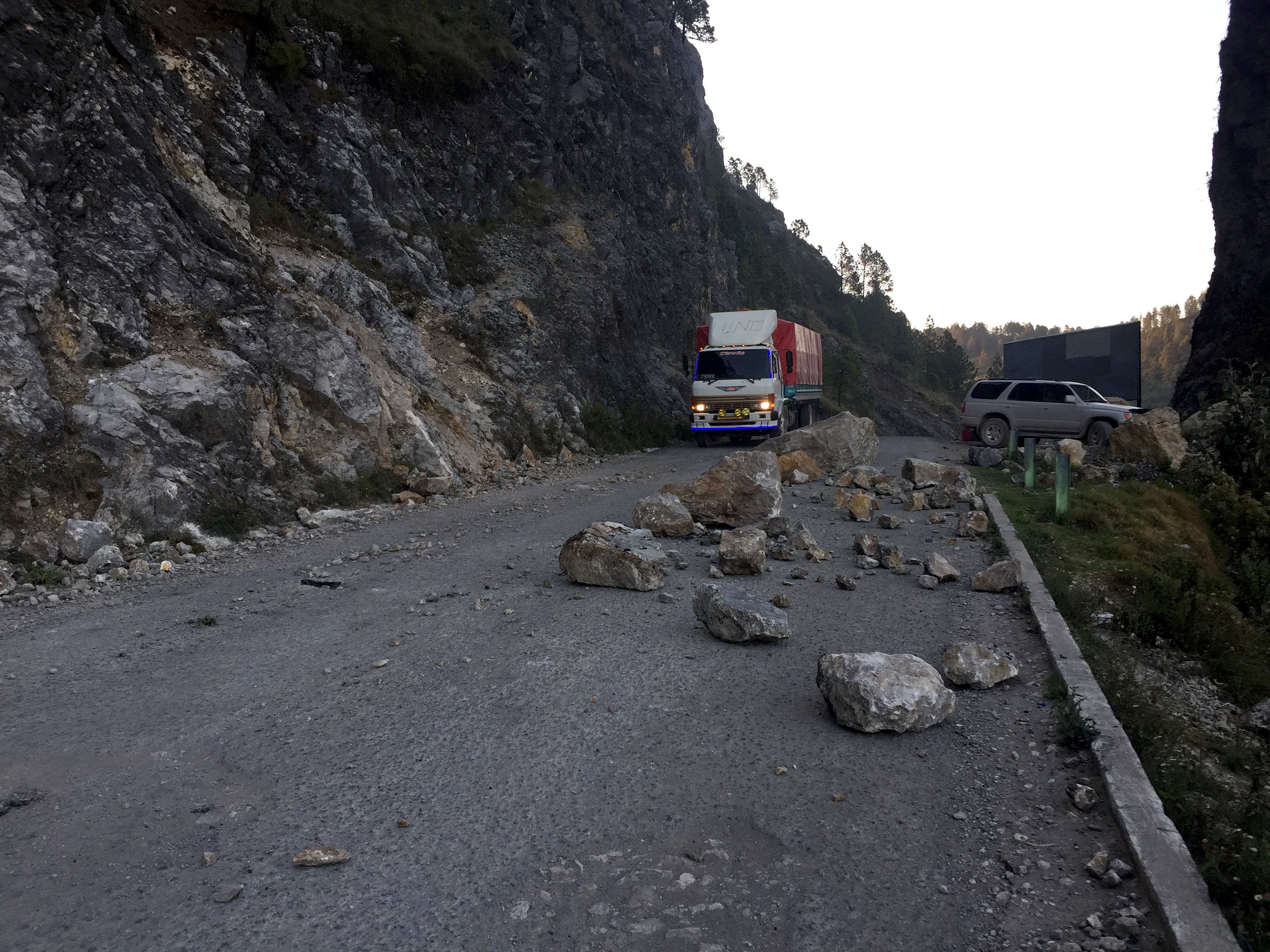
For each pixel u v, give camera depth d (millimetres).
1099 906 3250
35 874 3545
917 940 3092
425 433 16719
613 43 48156
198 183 15531
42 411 10586
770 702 5410
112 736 5008
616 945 3072
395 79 25594
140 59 15539
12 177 11680
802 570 8703
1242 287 35781
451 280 24625
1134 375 30469
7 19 12445
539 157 33312
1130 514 14195
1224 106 38219
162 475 11125
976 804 4086
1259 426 19391
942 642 6520
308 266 17281
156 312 13023
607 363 30484
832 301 178625
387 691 5703
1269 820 3838
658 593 8117
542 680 5824
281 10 21516
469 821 3967
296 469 13609
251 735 5004
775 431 26656
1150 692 6340
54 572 9141
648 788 4277
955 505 13000
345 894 3387
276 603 8188
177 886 3451
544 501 15078
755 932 3150
